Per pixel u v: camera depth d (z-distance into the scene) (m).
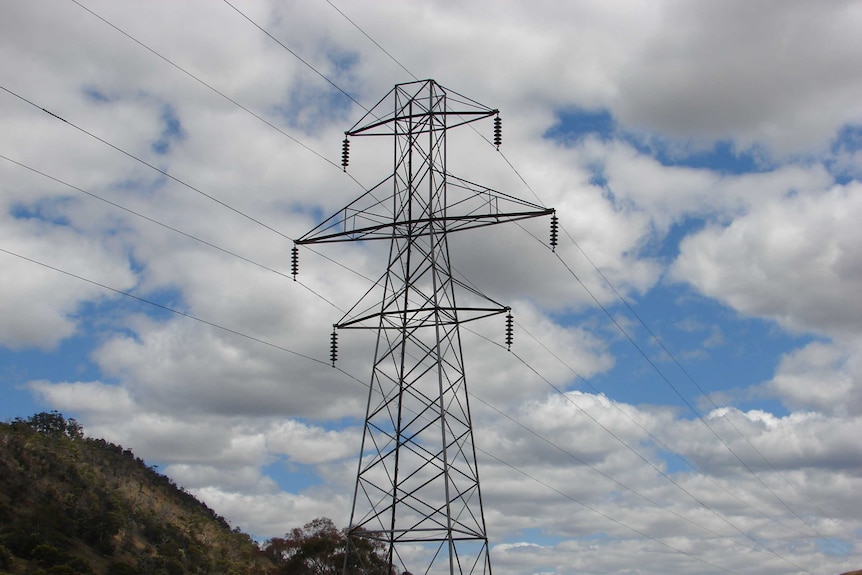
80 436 171.00
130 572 96.12
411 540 36.84
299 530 92.94
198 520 151.62
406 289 40.31
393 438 39.44
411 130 41.12
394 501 38.78
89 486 123.81
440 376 38.03
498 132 40.22
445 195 40.09
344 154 41.88
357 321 41.06
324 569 82.38
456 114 40.62
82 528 104.19
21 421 148.38
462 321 41.12
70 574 84.12
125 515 118.81
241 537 156.00
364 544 83.44
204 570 112.12
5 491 104.00
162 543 115.75
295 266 41.12
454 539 36.00
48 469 120.38
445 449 36.78
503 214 38.53
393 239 40.53
